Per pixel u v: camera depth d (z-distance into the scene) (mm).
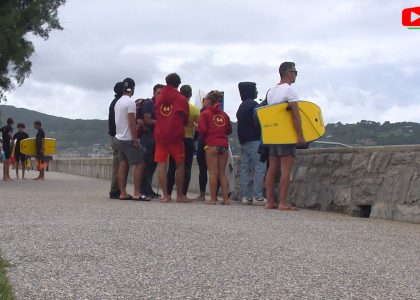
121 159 11539
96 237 6539
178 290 4488
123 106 11320
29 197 11836
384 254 6055
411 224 8500
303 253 5957
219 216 8750
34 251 5754
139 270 5082
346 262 5594
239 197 13219
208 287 4586
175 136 11117
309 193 10984
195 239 6551
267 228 7586
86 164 28469
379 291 4578
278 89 10180
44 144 21656
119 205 10156
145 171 12484
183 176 11367
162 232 6961
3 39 21812
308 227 7809
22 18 22484
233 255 5754
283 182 10148
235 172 13516
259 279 4855
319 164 10844
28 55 23516
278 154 10102
